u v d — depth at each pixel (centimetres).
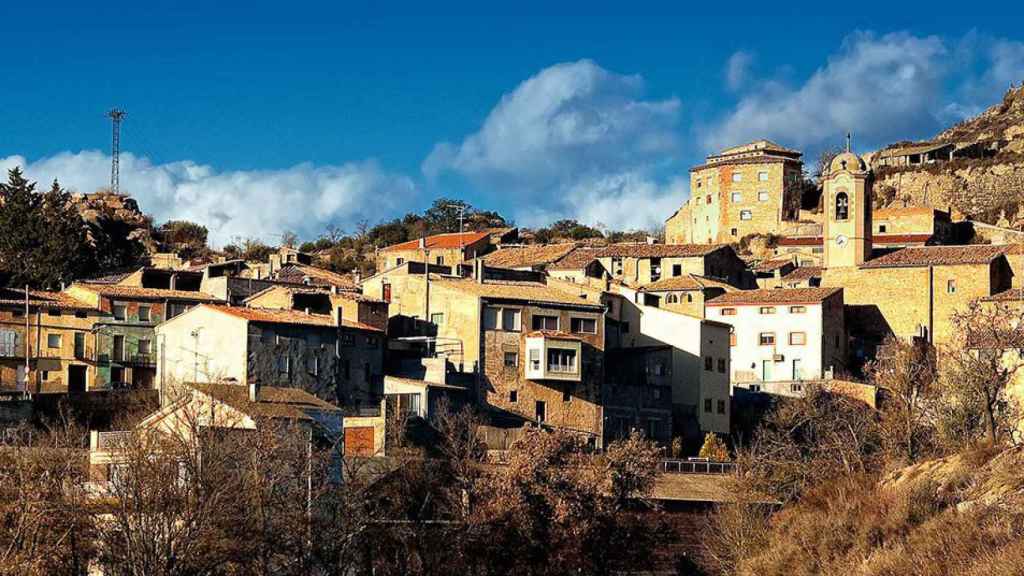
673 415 14425
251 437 9050
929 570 7981
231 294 15075
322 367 12762
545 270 18275
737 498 10169
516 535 9569
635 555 9925
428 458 10575
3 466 8769
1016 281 17175
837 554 8706
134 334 13988
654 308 14788
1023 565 7544
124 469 8944
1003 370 11462
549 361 13500
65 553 8400
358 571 9038
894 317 17300
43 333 13662
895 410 12319
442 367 13050
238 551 8431
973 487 8725
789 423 13525
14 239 17638
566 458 10181
